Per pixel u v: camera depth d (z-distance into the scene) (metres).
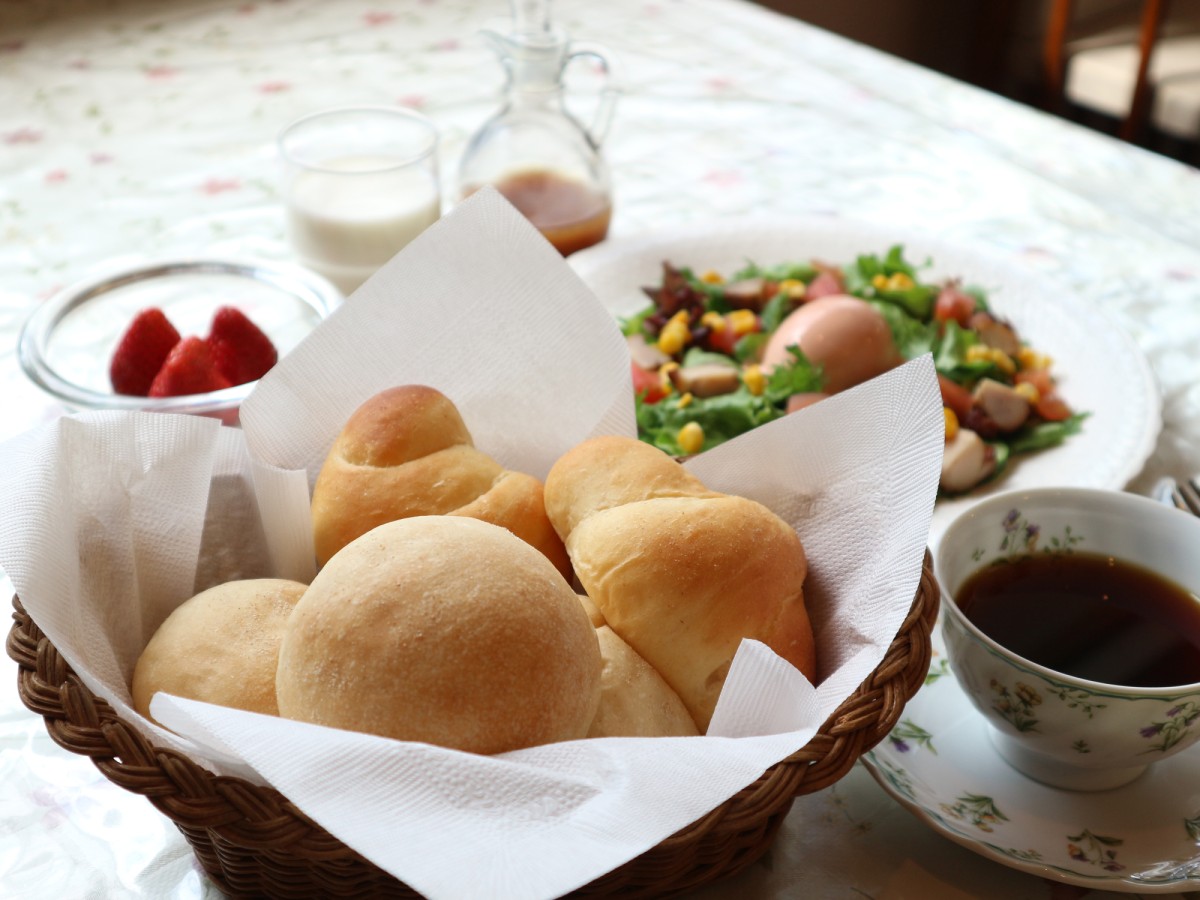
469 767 0.18
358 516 0.25
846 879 0.23
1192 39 0.93
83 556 0.24
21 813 0.24
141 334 0.35
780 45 0.65
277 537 0.26
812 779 0.19
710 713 0.23
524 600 0.20
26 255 0.46
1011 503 0.26
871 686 0.20
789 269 0.45
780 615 0.23
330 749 0.18
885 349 0.41
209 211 0.50
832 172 0.53
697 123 0.57
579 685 0.20
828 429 0.26
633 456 0.25
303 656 0.20
